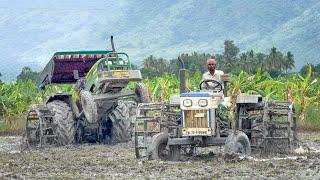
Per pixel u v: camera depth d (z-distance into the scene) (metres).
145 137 18.31
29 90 48.00
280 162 16.64
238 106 18.48
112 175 15.12
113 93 24.84
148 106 18.31
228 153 17.27
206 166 16.20
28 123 24.22
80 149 22.33
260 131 18.41
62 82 27.34
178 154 17.91
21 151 22.27
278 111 18.62
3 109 38.47
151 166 16.42
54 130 24.09
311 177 14.16
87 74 25.05
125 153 20.39
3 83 47.28
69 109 24.59
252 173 14.87
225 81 18.16
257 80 37.06
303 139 25.11
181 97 17.62
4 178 14.96
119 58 24.84
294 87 35.94
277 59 145.88
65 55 26.02
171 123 18.02
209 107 17.45
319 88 36.44
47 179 14.71
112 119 24.84
